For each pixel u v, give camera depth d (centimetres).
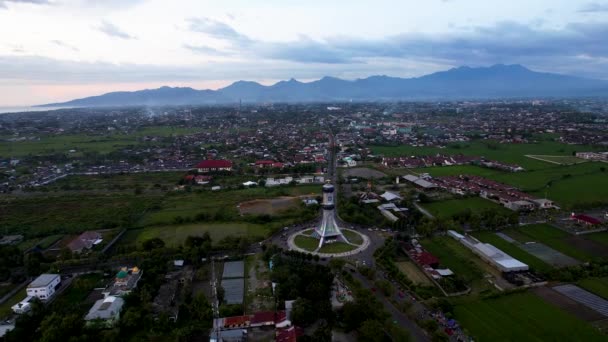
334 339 12825
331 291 15862
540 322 13412
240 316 13838
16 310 14675
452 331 12925
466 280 16325
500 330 12975
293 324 13475
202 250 18912
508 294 15375
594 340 12394
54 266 17788
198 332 13388
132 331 13538
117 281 16025
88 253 19425
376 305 13950
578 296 15162
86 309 14838
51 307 14688
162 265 17525
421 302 14850
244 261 18925
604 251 19325
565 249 19625
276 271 16675
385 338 12550
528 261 18275
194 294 15788
